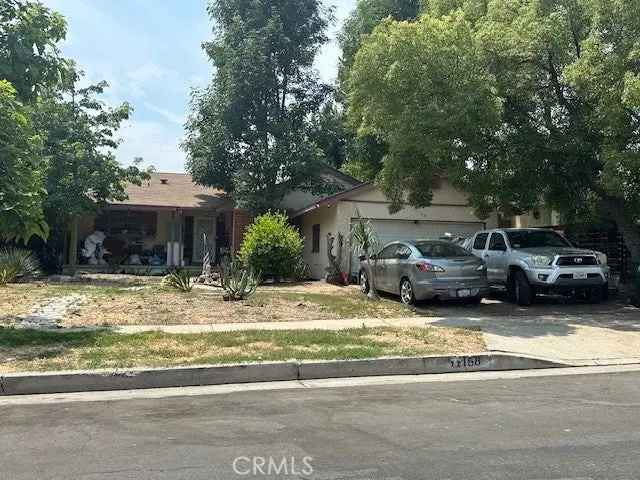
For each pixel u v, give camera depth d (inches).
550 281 547.5
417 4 1053.8
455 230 893.2
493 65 543.5
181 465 189.2
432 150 517.3
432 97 518.6
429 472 182.5
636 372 344.2
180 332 422.6
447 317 506.9
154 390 305.4
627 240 597.9
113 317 484.4
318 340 394.0
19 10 437.1
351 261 830.5
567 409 259.4
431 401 275.1
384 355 353.4
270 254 813.9
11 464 191.0
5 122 406.6
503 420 241.1
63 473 182.9
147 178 917.8
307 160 991.6
